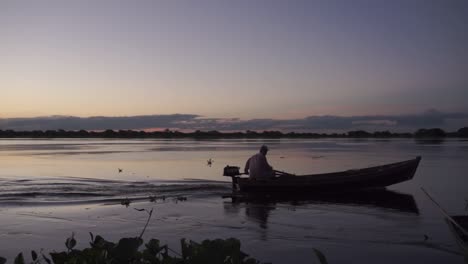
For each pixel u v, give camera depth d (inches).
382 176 601.0
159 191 606.9
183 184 677.3
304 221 417.4
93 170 930.7
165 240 343.0
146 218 426.9
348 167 1002.1
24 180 735.1
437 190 629.3
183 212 462.3
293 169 962.7
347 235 359.6
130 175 825.5
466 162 1133.7
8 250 313.6
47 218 424.2
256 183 589.9
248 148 2164.1
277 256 302.7
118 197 556.4
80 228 383.9
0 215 436.8
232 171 624.4
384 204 517.0
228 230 379.2
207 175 832.3
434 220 419.5
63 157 1380.4
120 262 106.9
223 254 104.5
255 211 469.4
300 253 309.7
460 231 289.6
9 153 1642.5
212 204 517.0
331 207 494.6
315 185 593.3
